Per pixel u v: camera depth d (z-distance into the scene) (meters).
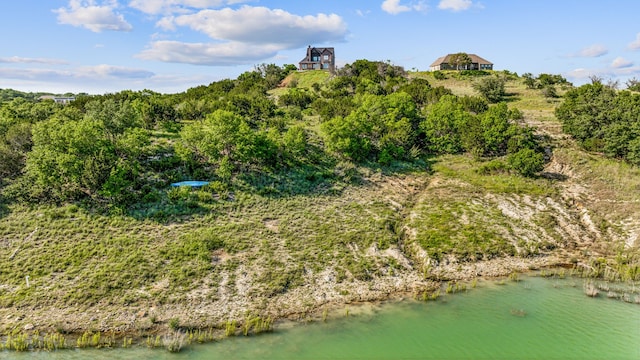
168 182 47.72
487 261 39.00
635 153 55.00
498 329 28.34
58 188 41.97
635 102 64.25
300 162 56.72
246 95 88.06
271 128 63.34
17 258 35.16
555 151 60.88
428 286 34.97
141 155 51.72
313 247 39.59
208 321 29.62
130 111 57.12
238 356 25.58
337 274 35.91
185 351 26.14
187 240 38.75
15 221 39.09
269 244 39.62
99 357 25.48
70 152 43.19
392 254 39.19
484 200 49.72
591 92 73.00
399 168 59.59
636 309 30.94
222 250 38.19
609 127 58.94
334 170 56.69
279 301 32.28
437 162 61.94
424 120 69.75
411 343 26.80
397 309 31.42
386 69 110.62
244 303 31.83
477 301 32.44
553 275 36.88
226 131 51.41
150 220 41.31
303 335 27.98
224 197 46.78
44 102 74.06
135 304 31.08
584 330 28.11
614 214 46.41
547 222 45.28
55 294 31.66
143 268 34.72
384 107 69.88
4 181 43.91
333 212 46.62
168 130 62.66
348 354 25.66
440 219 45.44
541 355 25.30
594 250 41.47
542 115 76.31
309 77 113.75
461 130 64.31
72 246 36.84
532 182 53.81
